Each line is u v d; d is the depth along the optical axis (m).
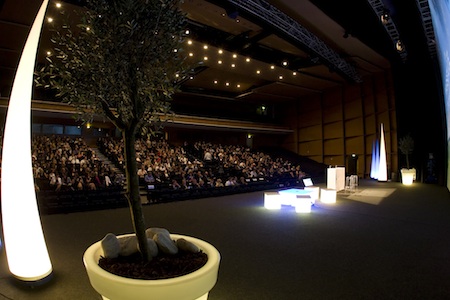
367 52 14.48
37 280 3.16
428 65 14.56
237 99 23.20
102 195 8.59
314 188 10.00
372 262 3.90
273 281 3.28
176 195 9.95
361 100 18.98
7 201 3.14
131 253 2.54
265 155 20.61
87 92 2.29
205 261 2.39
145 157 13.91
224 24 11.49
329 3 10.20
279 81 18.52
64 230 5.73
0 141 3.41
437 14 8.35
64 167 10.36
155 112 2.51
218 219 6.73
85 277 3.40
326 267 3.71
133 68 2.31
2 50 11.45
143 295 2.01
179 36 2.53
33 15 8.92
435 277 3.41
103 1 2.30
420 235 5.27
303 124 23.17
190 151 18.50
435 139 15.02
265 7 9.77
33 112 13.41
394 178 16.34
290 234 5.35
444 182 14.33
